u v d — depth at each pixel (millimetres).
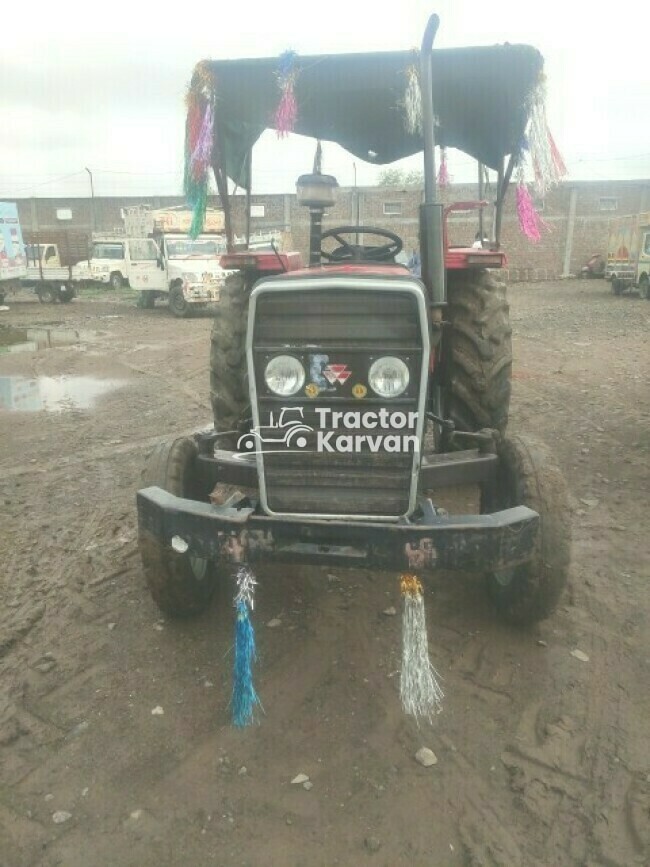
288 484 3061
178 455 3518
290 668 3338
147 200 44344
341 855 2369
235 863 2344
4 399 9195
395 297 2840
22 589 4082
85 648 3504
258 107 4664
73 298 27828
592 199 35000
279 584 4090
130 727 2959
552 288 30016
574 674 3266
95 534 4797
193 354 12836
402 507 3023
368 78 4281
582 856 2357
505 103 4574
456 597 3910
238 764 2758
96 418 8070
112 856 2373
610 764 2738
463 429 4664
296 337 2912
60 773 2723
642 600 3871
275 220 35312
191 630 3639
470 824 2484
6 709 3068
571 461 6059
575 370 10375
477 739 2875
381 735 2904
